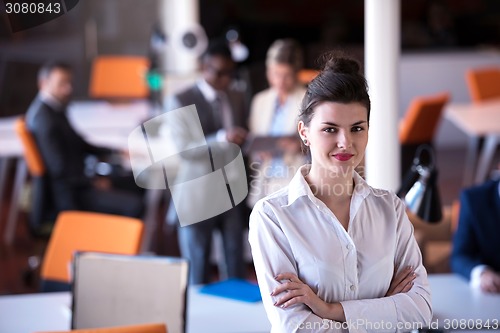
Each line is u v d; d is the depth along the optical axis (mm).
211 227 4770
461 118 6797
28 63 8602
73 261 3254
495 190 3705
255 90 5773
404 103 8984
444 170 8203
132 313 3209
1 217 7328
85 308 3230
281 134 4930
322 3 9750
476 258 3699
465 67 8992
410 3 9469
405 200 3059
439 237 4691
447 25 9500
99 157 5969
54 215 5656
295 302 2229
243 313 3445
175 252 6273
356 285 2283
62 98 5727
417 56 8977
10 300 3686
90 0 9469
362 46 9117
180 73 6387
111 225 4074
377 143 3543
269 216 2279
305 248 2262
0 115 8195
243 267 4914
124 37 9594
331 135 2184
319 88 2188
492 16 9719
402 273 2363
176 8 8734
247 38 9711
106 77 7926
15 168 8352
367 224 2295
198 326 3314
